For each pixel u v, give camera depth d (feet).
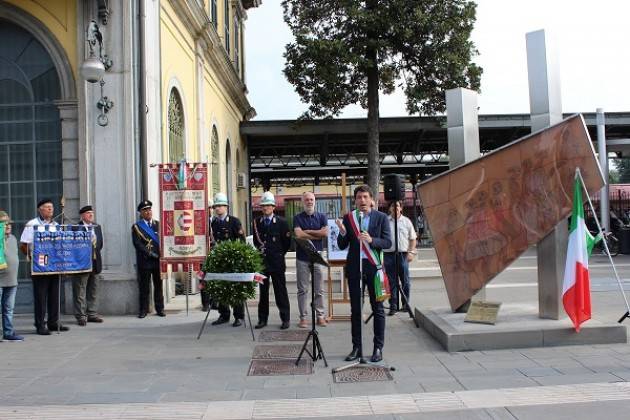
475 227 25.46
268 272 28.32
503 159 24.88
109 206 32.50
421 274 41.60
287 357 22.43
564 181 23.72
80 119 32.60
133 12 33.09
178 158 43.65
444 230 25.94
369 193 20.95
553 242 24.73
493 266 25.23
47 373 20.52
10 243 26.27
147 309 32.07
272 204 28.55
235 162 76.95
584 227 23.22
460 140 27.73
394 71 68.23
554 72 25.32
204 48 52.24
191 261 31.45
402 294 31.65
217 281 25.94
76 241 28.76
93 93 32.63
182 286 41.27
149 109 34.47
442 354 22.26
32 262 27.35
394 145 96.37
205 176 31.55
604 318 28.50
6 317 26.23
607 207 75.66
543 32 25.16
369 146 67.36
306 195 28.76
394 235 31.94
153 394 17.81
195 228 31.58
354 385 18.38
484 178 25.23
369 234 20.74
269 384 18.72
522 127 79.82
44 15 33.22
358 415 15.46
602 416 14.71
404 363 21.03
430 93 66.69
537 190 24.26
